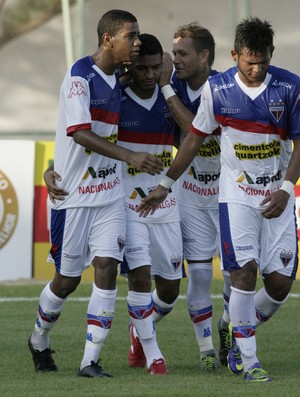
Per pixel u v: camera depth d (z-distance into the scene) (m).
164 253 20.61
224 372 20.08
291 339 24.64
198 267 21.08
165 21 61.03
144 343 19.77
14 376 19.44
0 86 63.25
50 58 63.31
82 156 18.95
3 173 37.38
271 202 18.23
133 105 20.11
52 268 37.78
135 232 20.03
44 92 63.44
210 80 18.58
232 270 18.73
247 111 18.34
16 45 63.31
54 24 63.25
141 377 19.00
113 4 60.59
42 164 37.75
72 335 25.38
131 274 19.83
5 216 37.34
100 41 18.91
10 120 63.25
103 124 19.03
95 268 19.09
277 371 19.98
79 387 17.58
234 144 18.64
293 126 18.44
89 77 18.70
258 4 60.50
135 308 19.69
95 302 19.00
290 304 31.50
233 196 18.73
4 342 24.28
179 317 28.95
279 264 19.06
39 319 19.72
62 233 19.27
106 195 19.05
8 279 37.34
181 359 21.92
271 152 18.62
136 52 18.75
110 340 24.77
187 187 21.23
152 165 18.14
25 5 63.25
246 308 18.62
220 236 18.98
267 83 18.28
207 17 60.56
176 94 20.89
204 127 18.84
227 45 60.16
